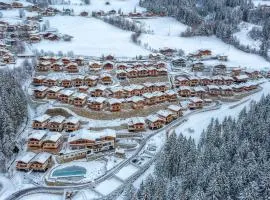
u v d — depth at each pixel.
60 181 100.38
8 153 106.88
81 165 109.12
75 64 172.88
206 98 158.00
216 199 86.25
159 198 86.81
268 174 88.44
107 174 104.50
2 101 118.94
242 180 91.00
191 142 109.69
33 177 102.12
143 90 155.75
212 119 126.62
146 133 127.38
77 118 129.88
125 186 97.62
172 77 175.00
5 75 139.50
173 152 103.19
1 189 95.62
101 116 134.88
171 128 131.75
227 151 105.69
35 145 114.06
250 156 98.31
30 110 137.38
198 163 96.69
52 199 94.12
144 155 114.06
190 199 86.00
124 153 113.81
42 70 172.25
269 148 105.44
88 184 99.88
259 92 169.25
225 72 187.12
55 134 117.44
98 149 115.44
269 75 189.75
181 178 96.50
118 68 176.88
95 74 171.62
